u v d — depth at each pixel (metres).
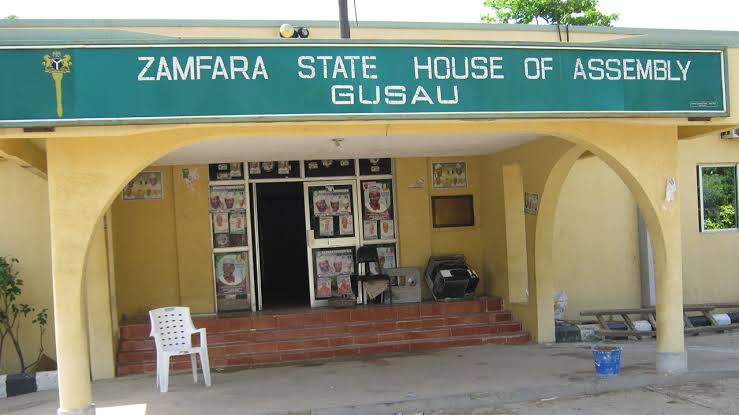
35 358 9.38
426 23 9.16
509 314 10.48
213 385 8.02
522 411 6.83
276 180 10.88
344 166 11.13
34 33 6.09
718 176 11.98
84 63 5.74
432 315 10.35
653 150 7.59
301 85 6.06
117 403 7.28
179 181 10.41
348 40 6.16
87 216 6.24
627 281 11.55
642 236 11.48
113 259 9.47
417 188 11.17
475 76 6.43
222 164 10.64
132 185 10.30
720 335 10.83
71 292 6.19
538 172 9.46
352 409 6.83
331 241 11.08
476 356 9.12
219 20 8.48
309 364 9.12
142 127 5.92
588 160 11.44
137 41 5.80
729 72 7.34
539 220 9.66
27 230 9.45
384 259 11.22
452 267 10.78
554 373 7.95
